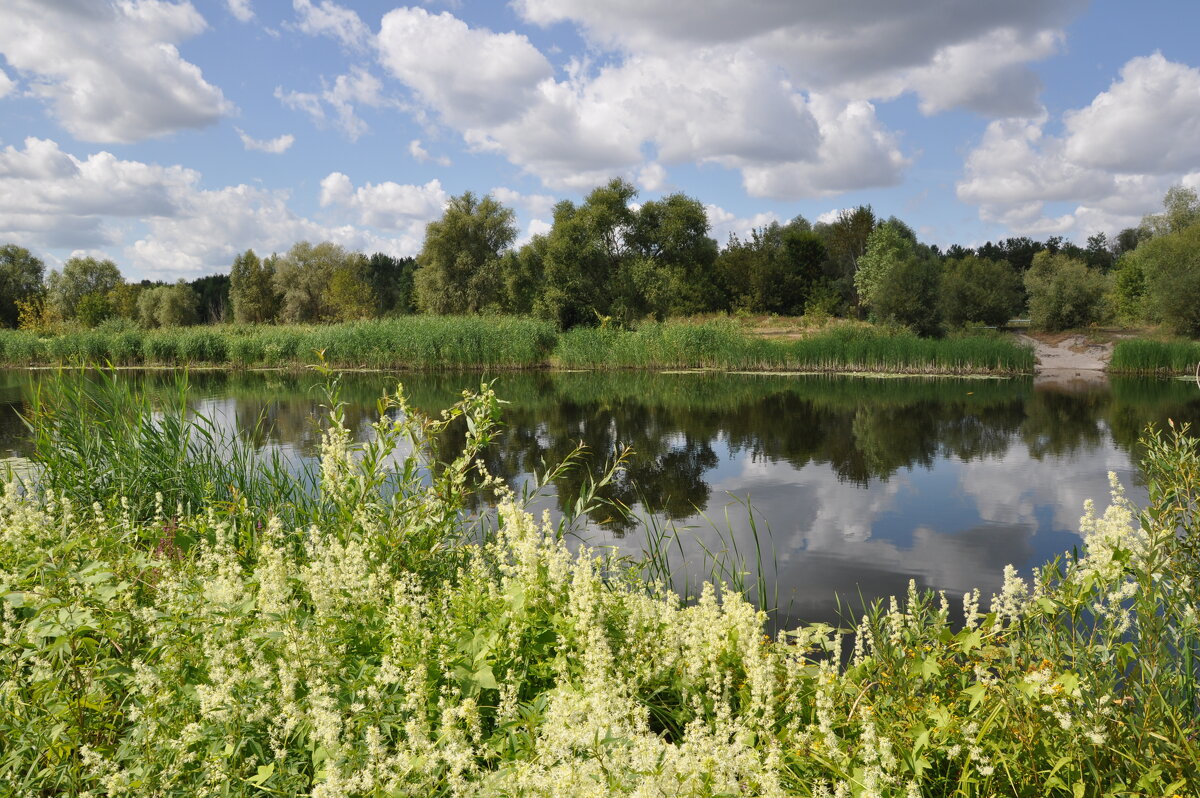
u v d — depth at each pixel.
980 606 6.64
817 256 65.75
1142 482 11.82
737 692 3.55
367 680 3.01
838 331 38.69
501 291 57.22
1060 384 29.97
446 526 5.28
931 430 17.86
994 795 2.67
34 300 74.25
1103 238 94.00
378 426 5.41
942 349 35.53
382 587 4.20
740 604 3.91
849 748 2.87
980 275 48.59
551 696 2.88
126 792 2.50
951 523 9.63
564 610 3.78
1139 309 48.09
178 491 6.97
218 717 2.70
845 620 6.29
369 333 38.62
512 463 13.55
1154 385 29.41
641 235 58.94
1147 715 2.61
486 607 3.78
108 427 7.06
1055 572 3.15
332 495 5.34
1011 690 2.74
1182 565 2.77
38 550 3.53
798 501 10.91
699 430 17.95
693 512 10.20
